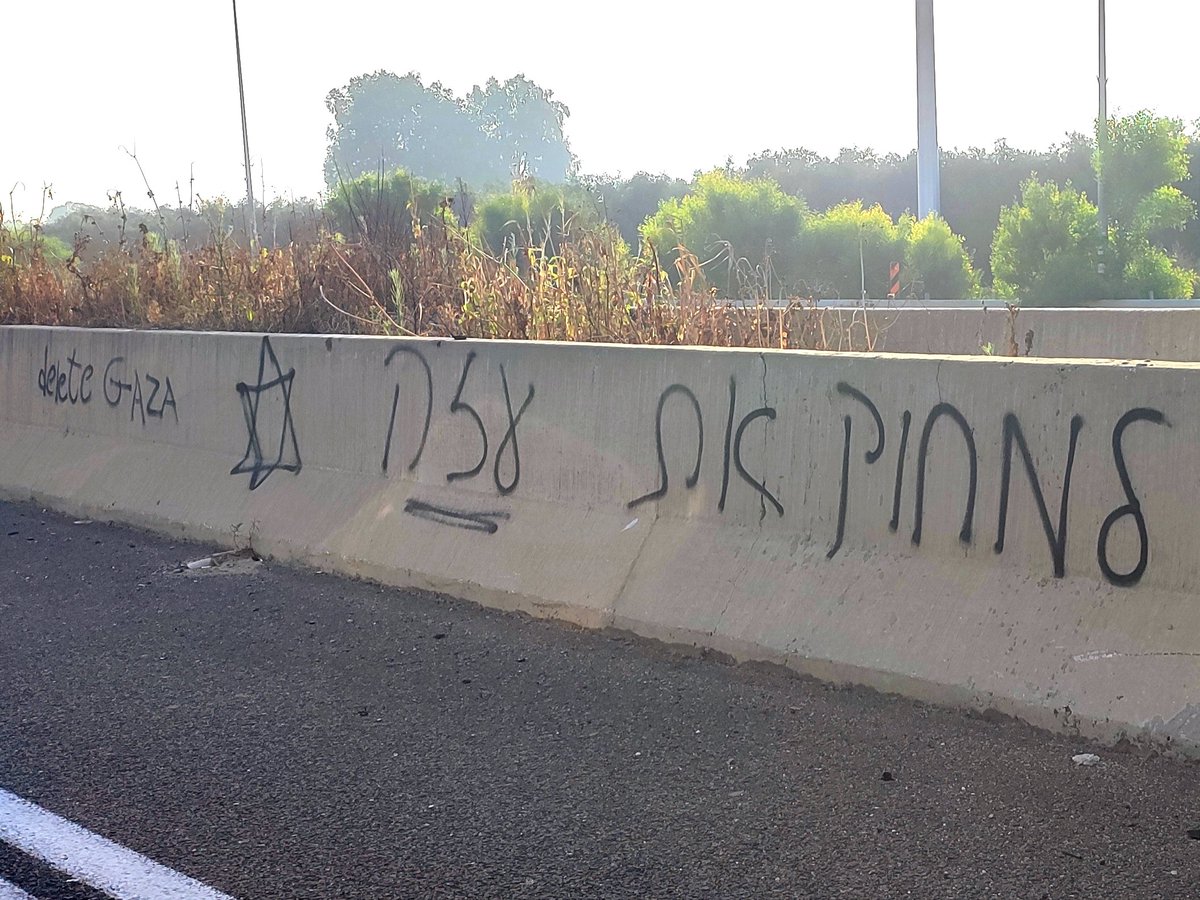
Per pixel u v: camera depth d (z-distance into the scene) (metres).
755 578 5.69
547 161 77.69
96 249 13.71
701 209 31.70
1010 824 3.99
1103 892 3.56
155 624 6.53
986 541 5.09
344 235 12.30
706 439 6.05
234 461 8.43
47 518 9.26
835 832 4.00
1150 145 30.92
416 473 7.32
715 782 4.41
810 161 70.31
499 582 6.52
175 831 4.15
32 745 4.92
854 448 5.52
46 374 10.19
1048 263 30.59
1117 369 4.77
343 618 6.54
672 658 5.72
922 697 4.95
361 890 3.74
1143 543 4.66
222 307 11.34
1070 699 4.57
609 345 6.49
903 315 11.68
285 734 4.99
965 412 5.19
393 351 7.50
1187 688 4.37
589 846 3.98
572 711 5.14
